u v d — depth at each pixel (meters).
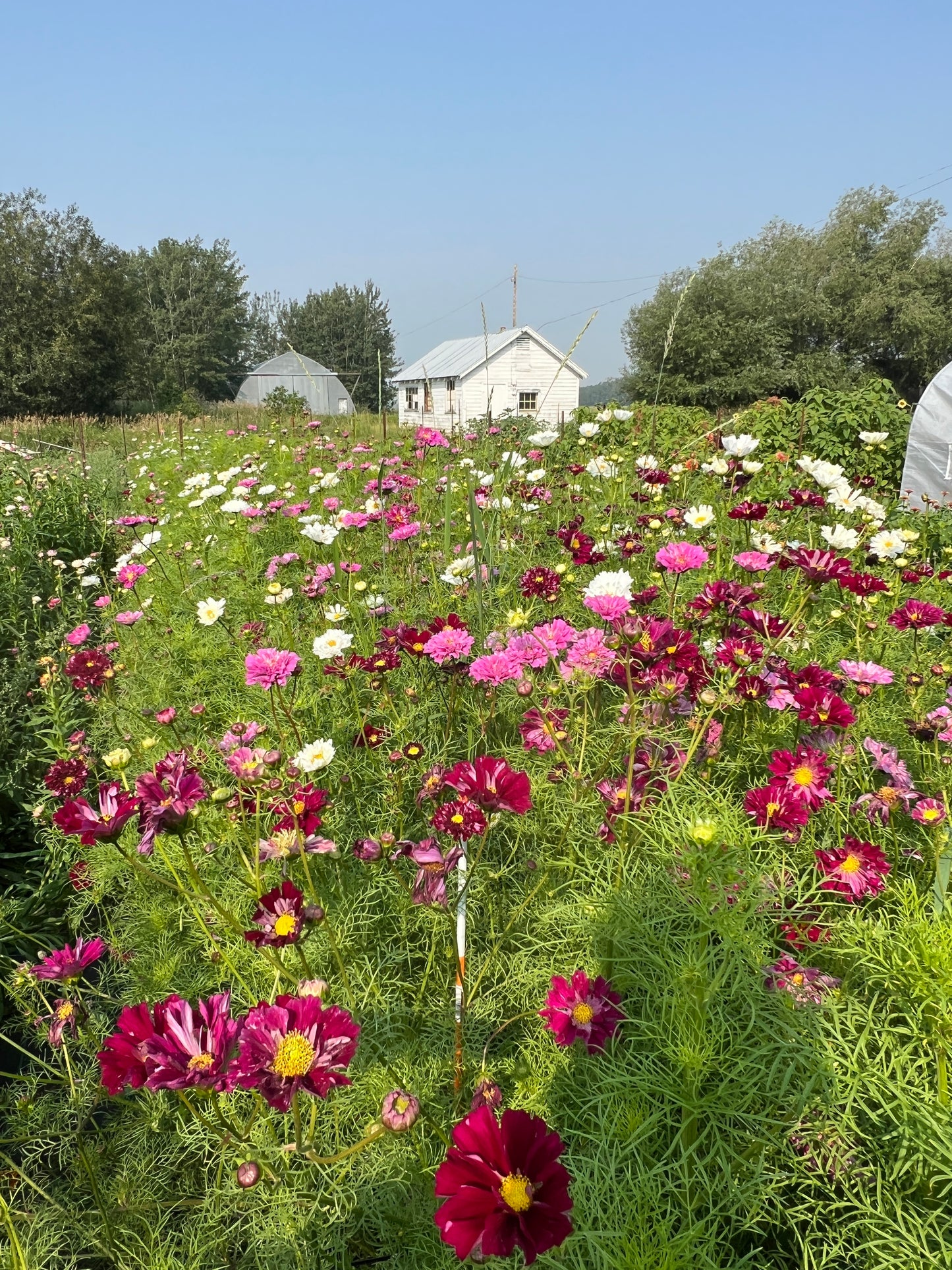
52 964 1.80
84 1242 1.59
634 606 2.83
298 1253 1.41
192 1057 1.17
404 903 1.98
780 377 34.25
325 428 12.38
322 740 2.18
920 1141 1.19
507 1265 1.21
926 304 36.19
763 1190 1.22
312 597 3.53
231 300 63.72
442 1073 1.66
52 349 33.22
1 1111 2.00
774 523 4.06
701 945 1.33
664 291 35.62
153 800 1.58
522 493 5.07
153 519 5.05
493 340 30.80
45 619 5.23
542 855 2.06
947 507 5.00
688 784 1.82
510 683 2.63
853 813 1.93
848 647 2.85
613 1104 1.37
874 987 1.53
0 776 3.17
